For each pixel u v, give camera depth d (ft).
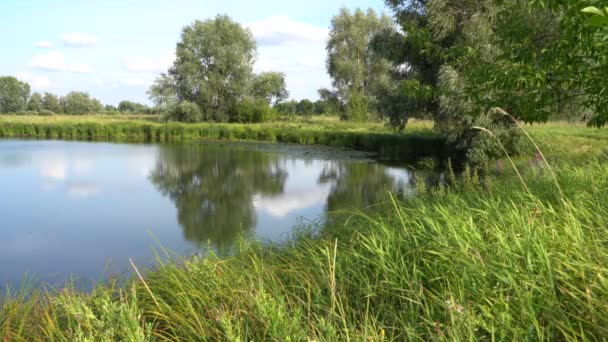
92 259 27.09
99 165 67.51
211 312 10.14
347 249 13.78
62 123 123.44
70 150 87.35
